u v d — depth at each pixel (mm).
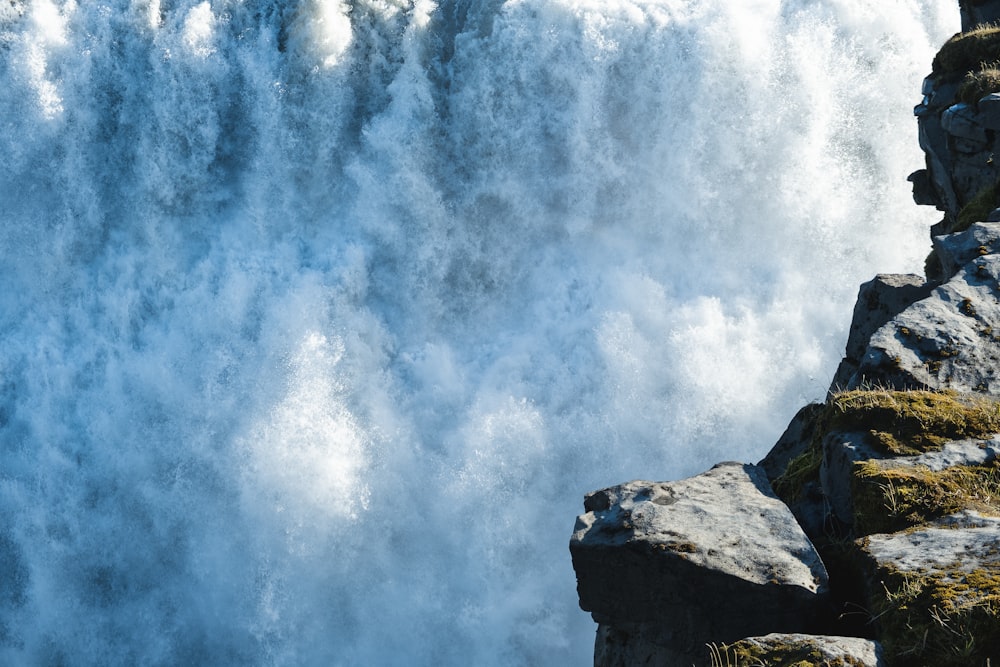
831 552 9727
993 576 7992
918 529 9031
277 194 33062
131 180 33188
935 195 21156
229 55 33062
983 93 18750
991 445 9906
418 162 32688
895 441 10133
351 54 32938
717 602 9406
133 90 33156
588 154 32500
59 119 33031
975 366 11078
